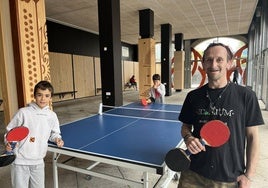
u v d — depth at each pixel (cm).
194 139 114
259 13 835
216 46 117
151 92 429
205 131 111
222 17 906
